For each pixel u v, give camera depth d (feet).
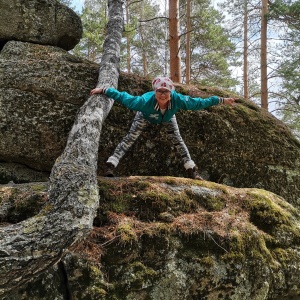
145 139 13.84
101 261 8.91
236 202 11.48
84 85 13.61
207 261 9.66
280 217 11.62
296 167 15.94
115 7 16.63
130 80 14.65
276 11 36.65
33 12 15.17
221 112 15.20
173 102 11.02
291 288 10.77
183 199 10.76
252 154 15.21
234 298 9.74
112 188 10.39
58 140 12.97
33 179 13.10
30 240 6.95
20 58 13.76
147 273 9.10
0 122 12.58
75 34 16.28
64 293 8.51
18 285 7.22
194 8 49.26
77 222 7.43
